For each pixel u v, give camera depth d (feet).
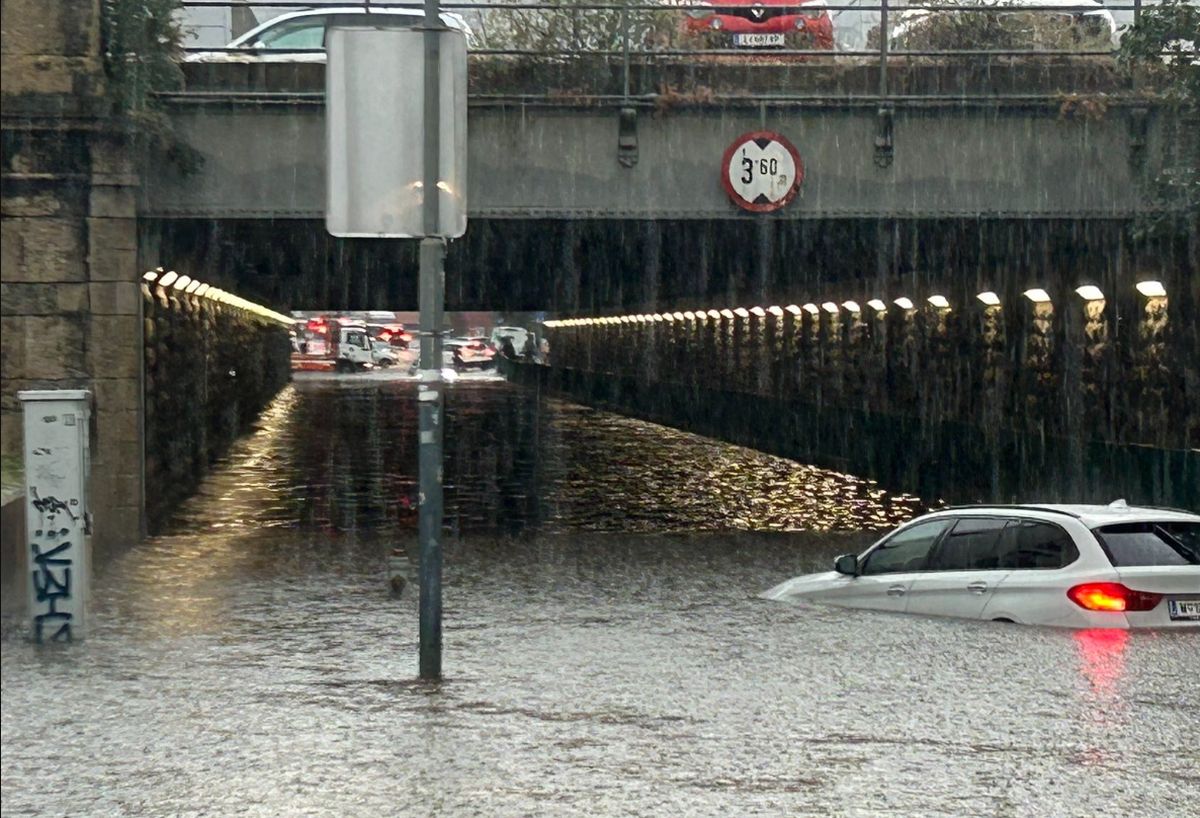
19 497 52.65
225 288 142.41
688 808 28.94
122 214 73.05
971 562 46.98
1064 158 77.61
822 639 45.24
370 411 211.20
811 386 160.76
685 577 63.16
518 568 66.44
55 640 48.11
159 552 72.33
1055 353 103.04
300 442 155.22
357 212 42.11
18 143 72.28
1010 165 77.61
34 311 72.84
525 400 263.29
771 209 77.10
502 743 34.04
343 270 134.51
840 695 38.42
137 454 74.23
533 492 107.14
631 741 34.17
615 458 139.95
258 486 110.83
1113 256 93.40
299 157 76.33
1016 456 97.09
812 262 120.57
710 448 156.46
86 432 49.21
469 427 181.88
